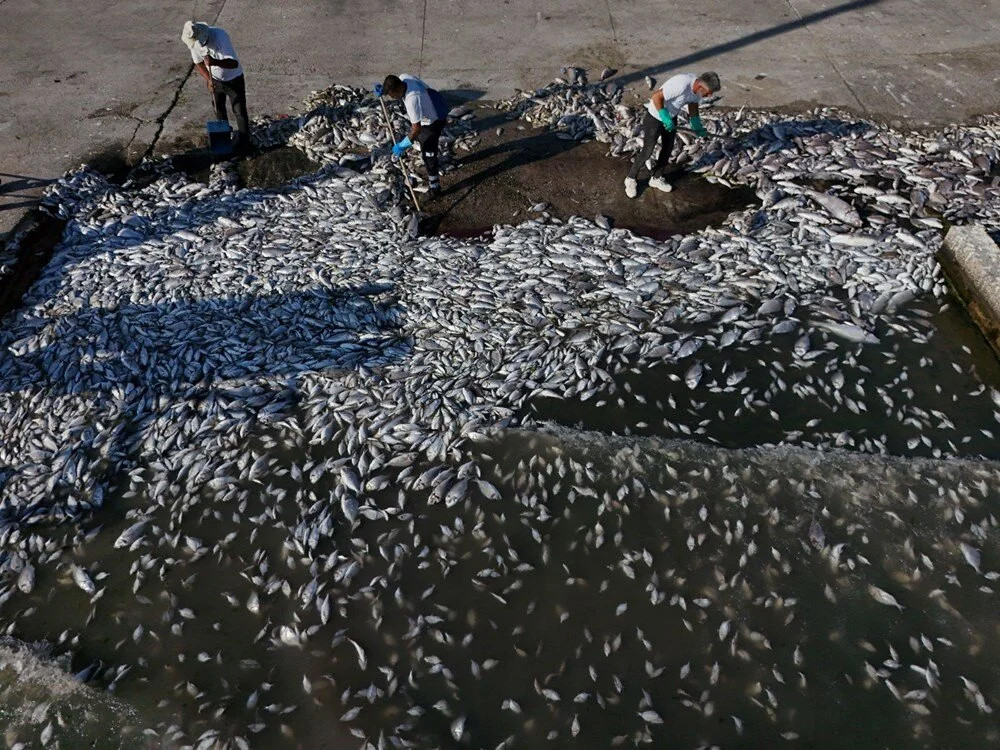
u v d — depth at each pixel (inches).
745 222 300.7
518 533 206.1
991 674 175.5
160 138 356.5
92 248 296.7
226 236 299.6
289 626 187.9
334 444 227.3
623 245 294.0
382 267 285.0
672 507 211.0
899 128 352.8
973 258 262.4
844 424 231.9
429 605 191.8
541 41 425.7
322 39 431.2
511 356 251.0
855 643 181.9
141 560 201.9
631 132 351.6
